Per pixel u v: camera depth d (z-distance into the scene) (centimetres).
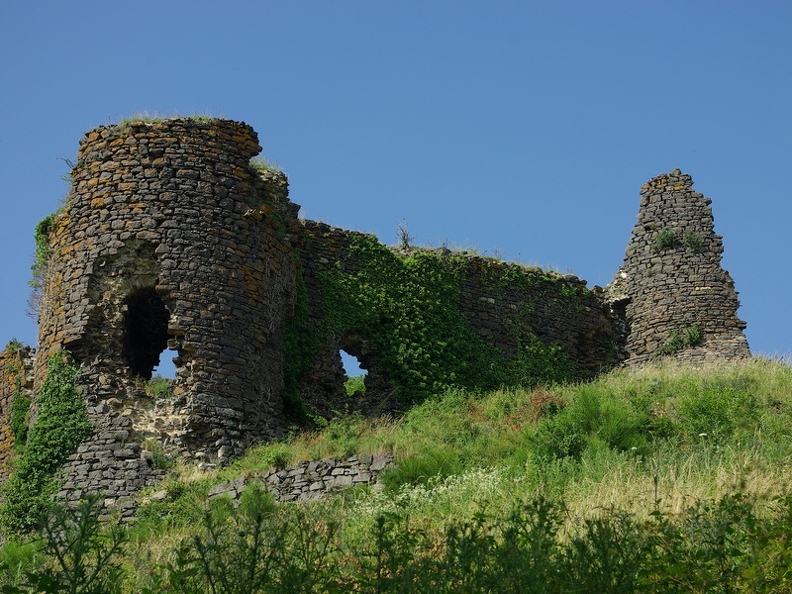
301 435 2700
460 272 3425
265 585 1127
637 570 1141
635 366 3512
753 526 1273
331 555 1413
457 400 3022
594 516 1455
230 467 2531
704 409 2377
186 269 2697
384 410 3111
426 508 1903
